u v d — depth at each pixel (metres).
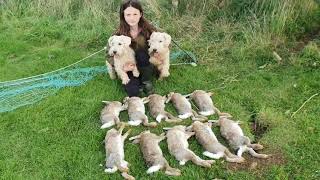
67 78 2.54
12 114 2.25
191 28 2.89
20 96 2.38
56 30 3.02
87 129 2.14
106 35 2.93
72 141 2.06
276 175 1.82
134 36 2.37
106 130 2.12
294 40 2.73
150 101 2.22
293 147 1.97
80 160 1.95
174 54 2.67
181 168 1.87
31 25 3.11
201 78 2.48
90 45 2.88
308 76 2.43
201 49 2.71
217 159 1.90
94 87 2.44
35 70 2.64
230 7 2.96
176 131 1.98
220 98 2.31
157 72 2.45
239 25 2.83
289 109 2.20
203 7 3.00
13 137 2.11
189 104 2.19
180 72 2.53
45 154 2.00
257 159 1.91
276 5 2.79
